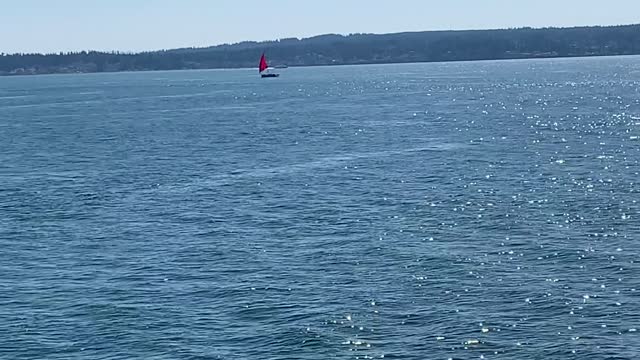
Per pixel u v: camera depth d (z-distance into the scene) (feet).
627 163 320.91
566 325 151.84
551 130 439.22
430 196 266.98
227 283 180.75
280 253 203.72
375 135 441.27
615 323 152.15
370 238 215.10
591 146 371.35
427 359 139.54
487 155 352.28
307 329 152.76
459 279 178.50
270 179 309.01
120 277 188.34
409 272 184.55
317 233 222.89
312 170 327.26
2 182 316.81
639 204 246.27
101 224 241.55
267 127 503.20
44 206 268.62
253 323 156.97
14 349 148.46
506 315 157.07
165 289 178.29
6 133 507.71
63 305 170.19
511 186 279.69
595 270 182.91
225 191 287.48
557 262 189.57
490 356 140.05
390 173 313.12
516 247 202.69
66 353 146.61
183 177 319.68
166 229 233.14
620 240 206.80
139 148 413.59
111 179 318.45
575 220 228.63
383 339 147.74
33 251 213.46
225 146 412.57
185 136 463.83
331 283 178.29
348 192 278.46
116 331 155.22
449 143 396.37
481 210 244.01
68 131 510.99
